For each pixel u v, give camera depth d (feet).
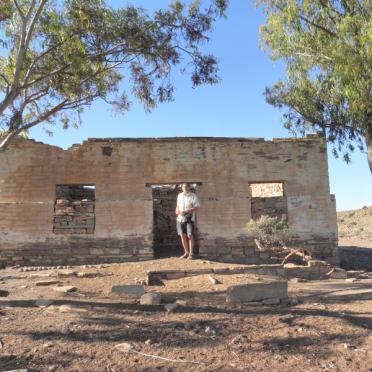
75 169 49.01
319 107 46.34
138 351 19.08
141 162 49.52
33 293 30.99
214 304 27.53
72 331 21.27
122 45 34.88
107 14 33.19
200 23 34.86
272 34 41.81
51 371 17.19
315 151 51.29
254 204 50.80
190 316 24.00
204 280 35.96
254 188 66.13
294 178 50.70
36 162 48.75
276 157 50.75
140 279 36.22
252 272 40.42
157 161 49.65
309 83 45.29
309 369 17.69
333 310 26.73
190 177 49.62
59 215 48.39
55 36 34.42
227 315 24.30
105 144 49.44
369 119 41.24
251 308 26.45
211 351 19.22
